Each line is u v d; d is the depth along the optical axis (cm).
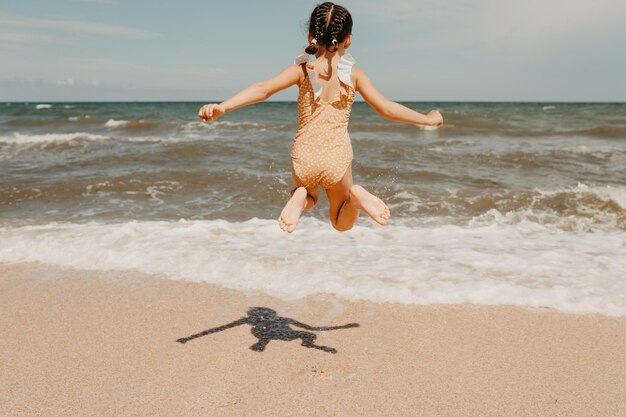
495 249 624
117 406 317
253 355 378
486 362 368
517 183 1034
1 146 1545
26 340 404
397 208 859
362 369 359
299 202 293
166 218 794
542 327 420
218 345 393
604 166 1233
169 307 463
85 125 2489
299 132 305
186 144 1554
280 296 484
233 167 1177
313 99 298
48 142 1623
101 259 579
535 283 506
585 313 445
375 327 422
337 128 300
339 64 299
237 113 3694
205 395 328
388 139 1791
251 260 565
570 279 517
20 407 315
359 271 536
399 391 332
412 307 456
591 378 348
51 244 623
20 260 586
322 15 295
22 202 893
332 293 488
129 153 1376
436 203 884
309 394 329
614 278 519
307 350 385
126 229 695
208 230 697
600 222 768
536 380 346
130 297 485
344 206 322
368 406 316
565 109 4866
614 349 387
